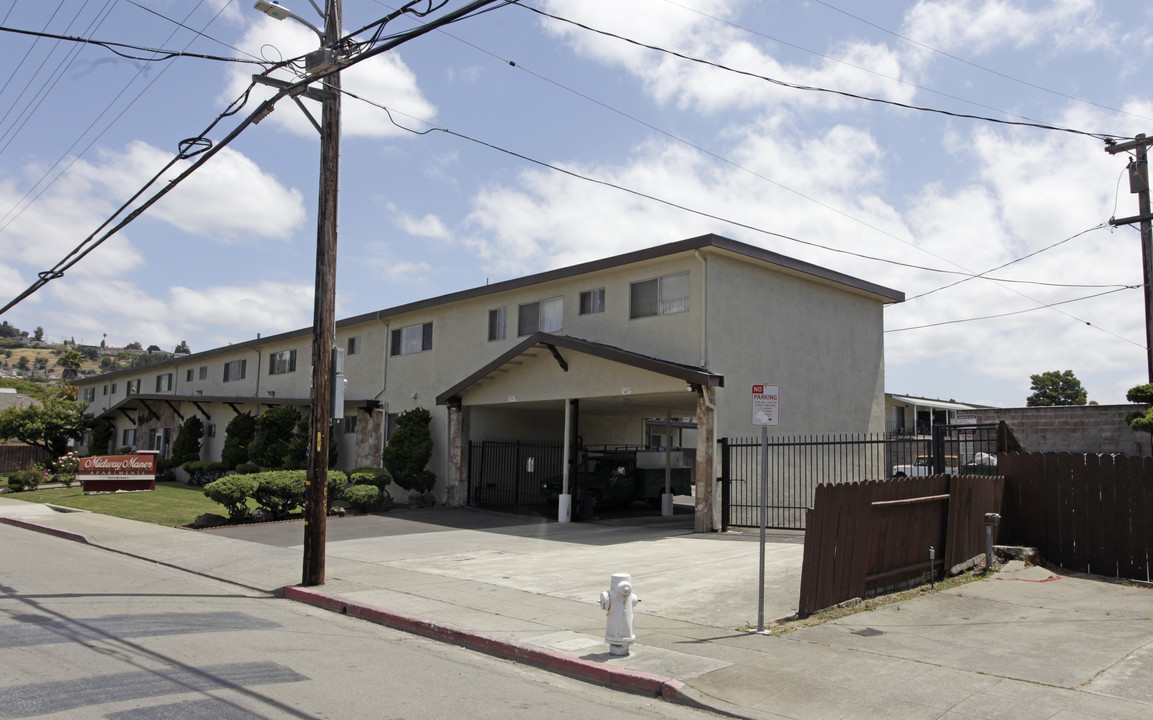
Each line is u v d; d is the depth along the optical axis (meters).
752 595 10.13
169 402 39.41
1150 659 7.30
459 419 23.70
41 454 39.69
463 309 24.59
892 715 5.91
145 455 29.52
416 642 8.46
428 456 24.19
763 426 8.56
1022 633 8.27
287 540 16.19
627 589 7.48
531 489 25.27
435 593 10.64
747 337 18.75
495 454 24.67
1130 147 17.47
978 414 23.33
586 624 8.82
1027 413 22.55
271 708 5.79
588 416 26.86
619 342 19.62
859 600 9.59
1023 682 6.62
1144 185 17.45
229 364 38.31
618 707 6.31
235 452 31.84
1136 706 6.02
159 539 16.53
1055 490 12.24
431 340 25.81
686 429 34.97
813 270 20.11
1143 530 11.26
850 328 22.03
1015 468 12.75
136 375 48.22
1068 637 8.11
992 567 11.70
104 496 27.06
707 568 12.21
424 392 25.69
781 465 19.25
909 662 7.21
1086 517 11.86
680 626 8.60
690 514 23.19
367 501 21.73
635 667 7.07
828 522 9.17
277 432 29.36
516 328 22.73
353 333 29.59
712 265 18.09
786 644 7.81
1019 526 12.64
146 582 11.84
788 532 17.03
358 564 13.17
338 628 9.05
